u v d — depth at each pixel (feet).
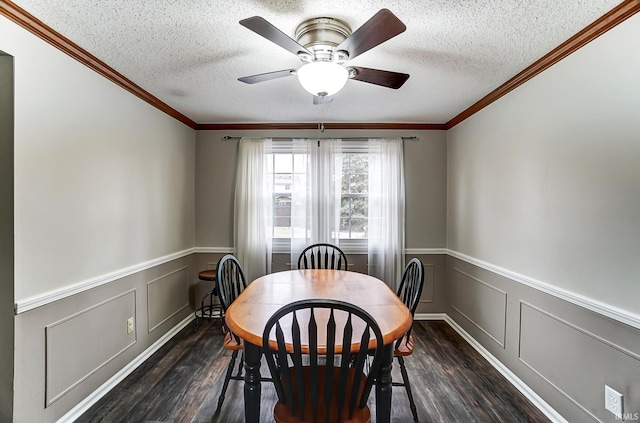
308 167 11.69
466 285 10.12
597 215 5.31
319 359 8.28
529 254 7.04
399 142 11.58
